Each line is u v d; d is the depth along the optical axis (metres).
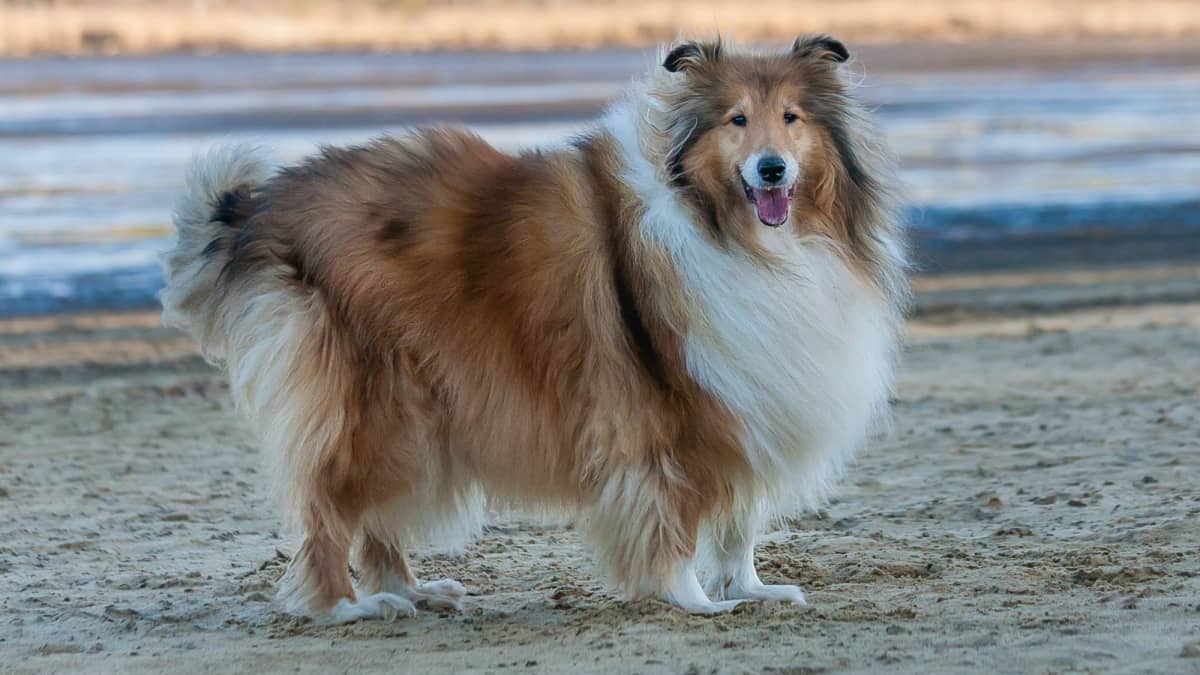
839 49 11.02
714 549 11.28
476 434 10.79
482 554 13.00
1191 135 50.53
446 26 114.12
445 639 10.23
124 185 39.31
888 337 11.39
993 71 81.06
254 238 11.02
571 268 10.57
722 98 10.57
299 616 10.87
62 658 9.99
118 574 12.44
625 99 11.26
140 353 23.36
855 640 9.55
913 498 14.18
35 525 14.08
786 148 10.45
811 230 10.86
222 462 16.62
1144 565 11.19
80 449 17.25
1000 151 46.69
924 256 31.22
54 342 24.16
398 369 10.70
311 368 10.70
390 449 10.72
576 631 10.16
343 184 11.02
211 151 11.58
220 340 11.41
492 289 10.66
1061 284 28.33
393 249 10.77
